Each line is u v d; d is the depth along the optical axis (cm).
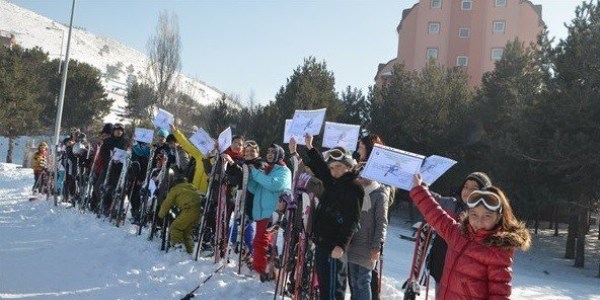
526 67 2431
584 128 1762
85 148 1311
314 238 517
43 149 1593
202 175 903
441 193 2434
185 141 907
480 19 5003
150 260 766
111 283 650
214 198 809
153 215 916
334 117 2745
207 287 646
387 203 525
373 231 516
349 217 485
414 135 2508
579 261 1877
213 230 830
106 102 5472
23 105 3844
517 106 2162
